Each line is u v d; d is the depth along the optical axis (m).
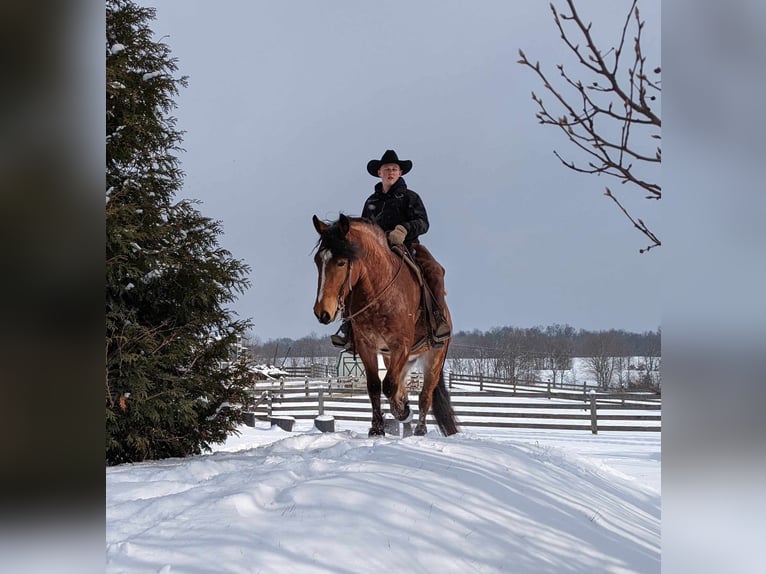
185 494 3.78
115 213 7.71
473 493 3.80
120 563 2.71
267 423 18.06
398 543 3.10
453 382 33.97
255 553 2.85
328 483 3.71
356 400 20.44
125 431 7.90
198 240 8.64
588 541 3.65
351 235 5.74
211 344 8.62
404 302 6.13
